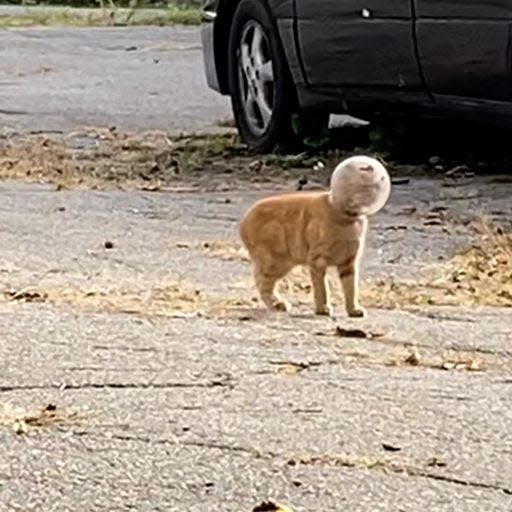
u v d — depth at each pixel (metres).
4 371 5.31
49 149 11.40
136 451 4.49
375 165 5.99
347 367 5.40
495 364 5.47
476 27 9.10
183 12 26.08
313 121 10.95
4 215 8.59
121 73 17.28
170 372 5.30
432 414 4.84
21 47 20.45
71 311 6.24
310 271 6.20
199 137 12.08
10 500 4.11
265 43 10.99
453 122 9.90
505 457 4.45
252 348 5.64
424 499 4.12
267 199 6.30
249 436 4.61
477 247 7.59
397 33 9.69
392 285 6.82
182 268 7.18
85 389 5.11
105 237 7.95
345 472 4.32
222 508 4.05
